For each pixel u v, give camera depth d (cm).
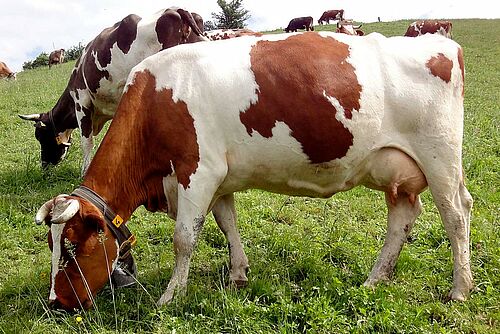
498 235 627
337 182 503
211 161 468
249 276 538
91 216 441
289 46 479
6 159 1023
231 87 463
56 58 3838
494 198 772
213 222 675
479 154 992
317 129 466
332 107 463
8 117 1423
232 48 484
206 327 438
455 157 486
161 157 479
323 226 688
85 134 942
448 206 492
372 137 477
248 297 494
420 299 496
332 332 430
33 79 2491
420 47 489
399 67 478
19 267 584
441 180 485
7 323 454
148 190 498
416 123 477
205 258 596
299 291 502
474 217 684
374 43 489
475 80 2162
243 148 474
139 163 485
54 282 450
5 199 782
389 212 536
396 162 486
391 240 529
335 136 469
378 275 523
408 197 512
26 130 1283
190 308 468
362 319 443
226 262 578
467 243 497
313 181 501
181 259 483
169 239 655
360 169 494
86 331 430
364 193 824
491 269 535
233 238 541
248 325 435
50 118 963
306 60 469
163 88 471
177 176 474
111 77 887
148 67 486
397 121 479
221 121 466
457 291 491
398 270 546
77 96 934
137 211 748
